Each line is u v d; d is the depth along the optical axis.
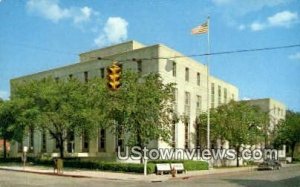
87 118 40.94
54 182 27.77
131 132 39.09
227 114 56.12
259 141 62.81
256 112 63.03
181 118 50.00
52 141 60.44
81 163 42.91
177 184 26.95
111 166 39.38
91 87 42.62
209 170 46.31
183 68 55.44
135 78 39.78
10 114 48.84
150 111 38.44
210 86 66.31
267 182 28.53
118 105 37.66
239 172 44.41
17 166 45.88
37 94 44.97
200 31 42.09
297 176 35.75
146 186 25.38
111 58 54.88
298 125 81.19
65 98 44.56
